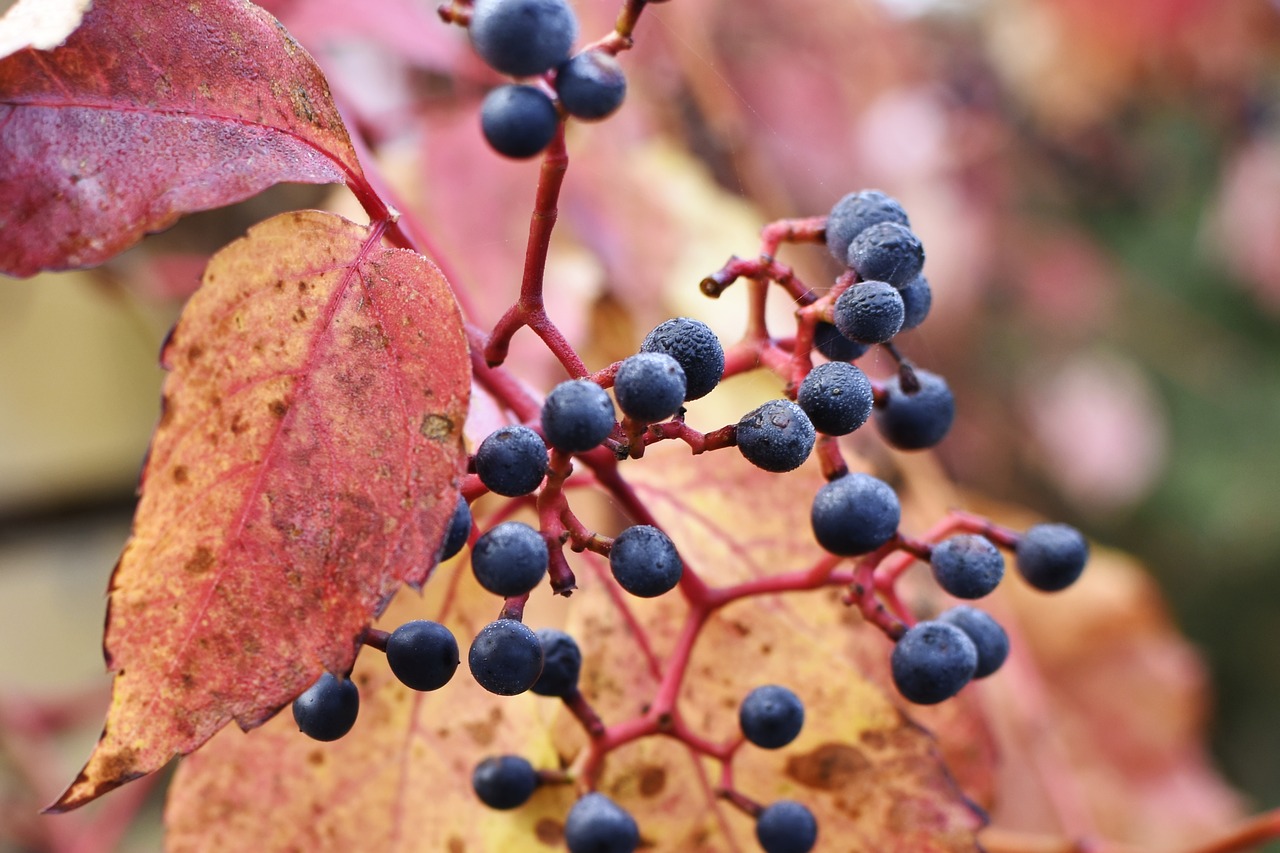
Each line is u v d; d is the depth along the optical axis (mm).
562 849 237
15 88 194
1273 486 817
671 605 250
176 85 199
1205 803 417
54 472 519
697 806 243
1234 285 783
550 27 195
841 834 242
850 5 476
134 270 380
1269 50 573
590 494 302
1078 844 302
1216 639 867
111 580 193
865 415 208
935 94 570
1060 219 705
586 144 339
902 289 219
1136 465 666
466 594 240
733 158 378
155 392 529
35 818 395
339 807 237
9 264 192
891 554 242
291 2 302
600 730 234
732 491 256
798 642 248
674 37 366
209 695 193
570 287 312
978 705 268
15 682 512
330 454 195
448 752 239
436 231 304
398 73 362
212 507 194
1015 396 655
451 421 195
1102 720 419
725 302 332
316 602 193
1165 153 703
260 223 198
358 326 198
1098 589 417
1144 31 564
